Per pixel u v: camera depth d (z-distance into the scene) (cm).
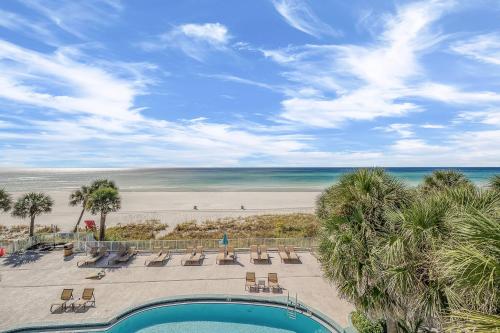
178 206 5038
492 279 380
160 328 1347
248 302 1544
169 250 2262
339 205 920
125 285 1711
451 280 562
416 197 882
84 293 1488
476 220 444
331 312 1417
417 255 682
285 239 2412
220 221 3675
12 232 3266
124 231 3189
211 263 2072
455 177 1695
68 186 9288
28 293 1598
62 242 2464
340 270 833
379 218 852
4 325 1285
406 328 929
